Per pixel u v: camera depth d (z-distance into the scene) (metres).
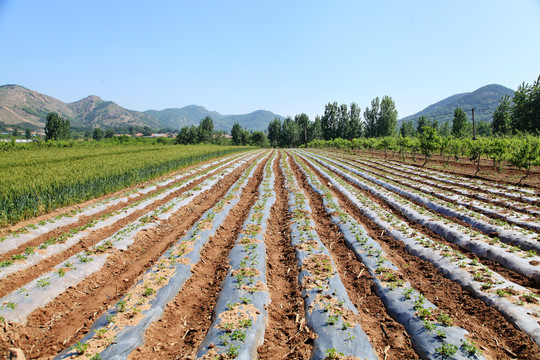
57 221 11.97
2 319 5.92
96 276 8.25
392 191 18.91
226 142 108.06
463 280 7.36
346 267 8.89
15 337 5.75
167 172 25.53
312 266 8.54
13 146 40.47
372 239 10.58
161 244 10.86
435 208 14.16
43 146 47.22
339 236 11.35
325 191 19.00
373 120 83.56
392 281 7.54
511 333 5.52
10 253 9.31
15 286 7.50
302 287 7.61
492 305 6.30
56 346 5.70
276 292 7.75
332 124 97.62
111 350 5.29
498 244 8.99
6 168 19.45
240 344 5.36
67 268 8.02
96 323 6.14
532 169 23.31
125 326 5.91
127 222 12.84
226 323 5.94
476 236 9.80
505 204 13.57
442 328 5.65
